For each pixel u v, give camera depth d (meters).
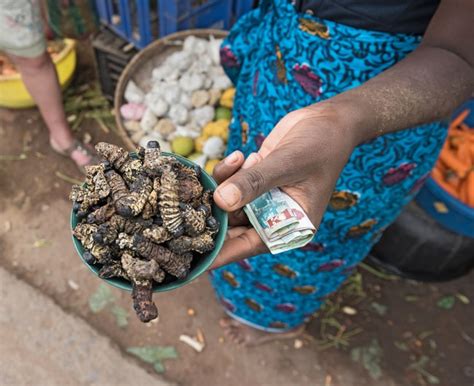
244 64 0.61
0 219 0.95
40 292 0.88
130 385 0.81
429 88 0.41
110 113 1.11
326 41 0.46
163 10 0.94
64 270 0.91
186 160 0.42
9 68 1.01
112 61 1.02
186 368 0.84
